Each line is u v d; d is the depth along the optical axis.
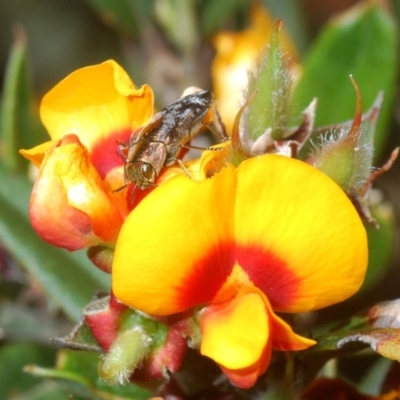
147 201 0.10
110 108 0.12
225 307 0.11
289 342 0.11
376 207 0.15
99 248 0.11
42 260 0.14
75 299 0.14
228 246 0.11
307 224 0.11
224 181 0.11
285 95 0.11
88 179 0.11
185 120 0.11
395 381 0.13
